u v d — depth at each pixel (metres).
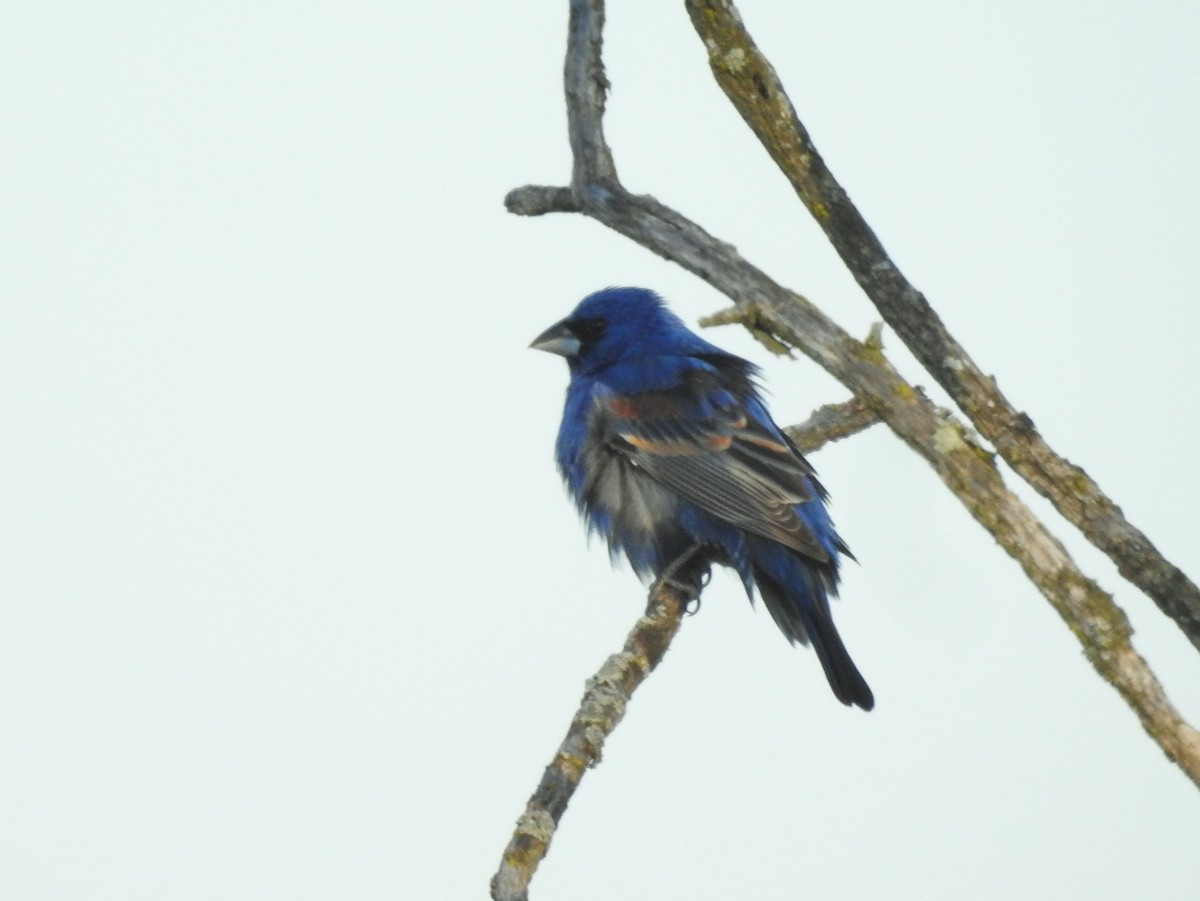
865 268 7.28
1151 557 6.79
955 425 7.18
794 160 7.29
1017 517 6.98
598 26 8.62
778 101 7.30
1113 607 6.77
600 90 8.63
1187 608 6.76
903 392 7.33
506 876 6.75
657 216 8.43
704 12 7.24
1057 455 7.02
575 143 8.68
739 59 7.26
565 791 7.29
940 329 7.23
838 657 12.23
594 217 8.67
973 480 7.02
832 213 7.30
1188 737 6.51
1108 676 6.68
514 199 8.87
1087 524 6.87
